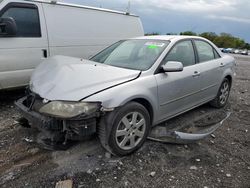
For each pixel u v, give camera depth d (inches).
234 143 147.6
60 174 110.0
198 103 178.4
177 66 136.6
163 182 108.6
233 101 233.1
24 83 199.9
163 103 142.0
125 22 290.5
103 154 127.0
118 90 116.5
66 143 118.9
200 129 160.4
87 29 244.4
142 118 128.5
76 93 109.4
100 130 116.6
